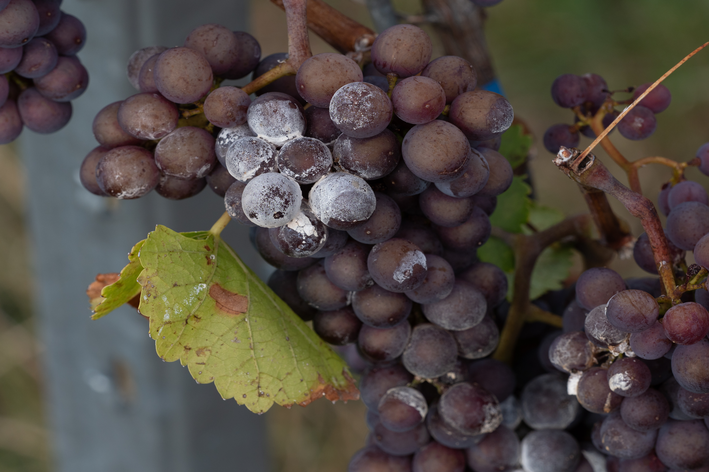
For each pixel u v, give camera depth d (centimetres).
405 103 39
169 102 41
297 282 43
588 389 41
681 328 39
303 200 40
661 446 42
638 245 43
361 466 45
